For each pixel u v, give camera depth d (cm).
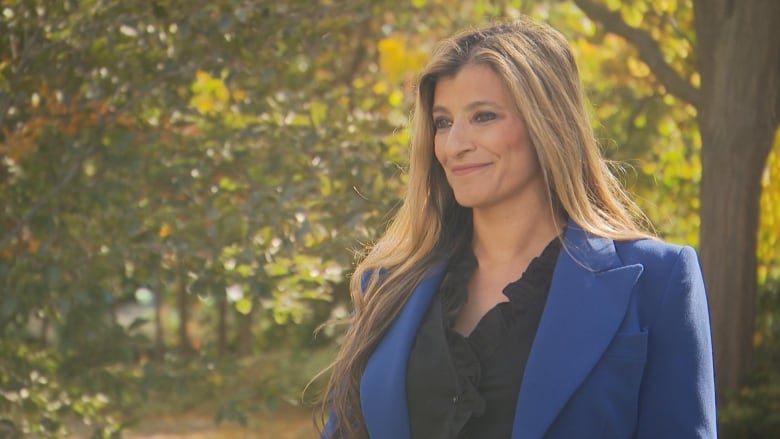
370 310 211
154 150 496
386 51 850
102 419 513
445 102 200
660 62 604
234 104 511
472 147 195
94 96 482
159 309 1248
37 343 518
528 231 202
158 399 991
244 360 1109
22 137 490
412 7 718
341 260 472
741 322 588
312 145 498
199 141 502
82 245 485
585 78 776
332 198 485
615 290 187
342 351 213
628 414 183
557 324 186
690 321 185
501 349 192
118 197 490
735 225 580
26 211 489
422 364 197
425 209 215
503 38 197
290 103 514
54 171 484
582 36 782
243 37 492
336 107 521
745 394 590
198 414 1005
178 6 485
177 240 478
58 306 465
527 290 195
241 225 471
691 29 689
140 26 483
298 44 505
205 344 537
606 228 196
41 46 477
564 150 194
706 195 589
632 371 182
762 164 583
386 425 198
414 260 212
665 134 757
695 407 182
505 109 194
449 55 200
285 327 1300
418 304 205
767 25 564
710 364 187
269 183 493
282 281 483
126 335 512
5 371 488
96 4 473
